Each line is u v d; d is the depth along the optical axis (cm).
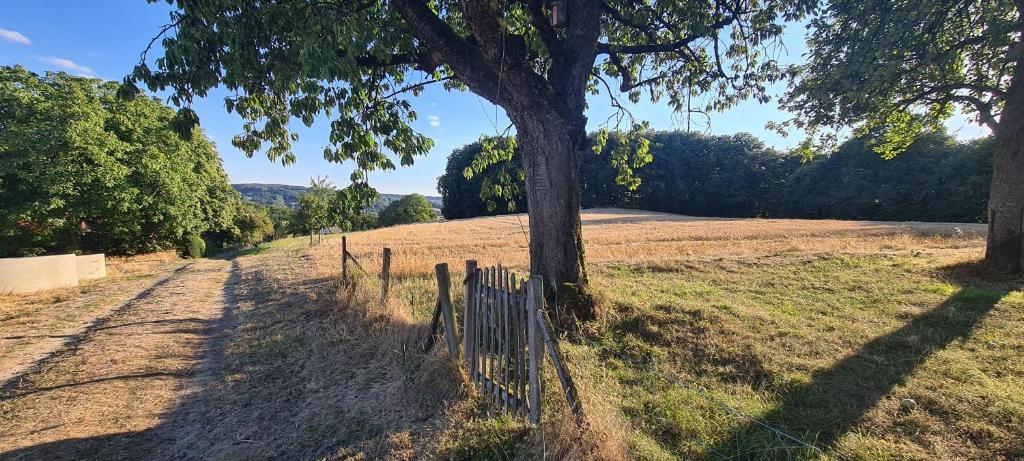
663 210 6562
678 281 875
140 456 346
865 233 2297
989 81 947
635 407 369
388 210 8031
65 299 1162
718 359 471
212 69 517
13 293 1272
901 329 551
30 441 367
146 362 573
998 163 824
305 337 648
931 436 322
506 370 374
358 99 641
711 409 364
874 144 1358
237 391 470
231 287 1277
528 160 583
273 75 573
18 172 2097
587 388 361
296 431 378
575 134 572
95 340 689
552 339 325
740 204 6078
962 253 1015
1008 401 358
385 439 356
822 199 4981
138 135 2675
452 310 479
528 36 684
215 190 3847
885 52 805
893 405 366
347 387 460
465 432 353
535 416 338
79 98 2266
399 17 582
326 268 1366
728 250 1393
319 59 407
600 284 812
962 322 566
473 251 1858
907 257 999
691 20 734
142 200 2608
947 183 3906
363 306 731
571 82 579
